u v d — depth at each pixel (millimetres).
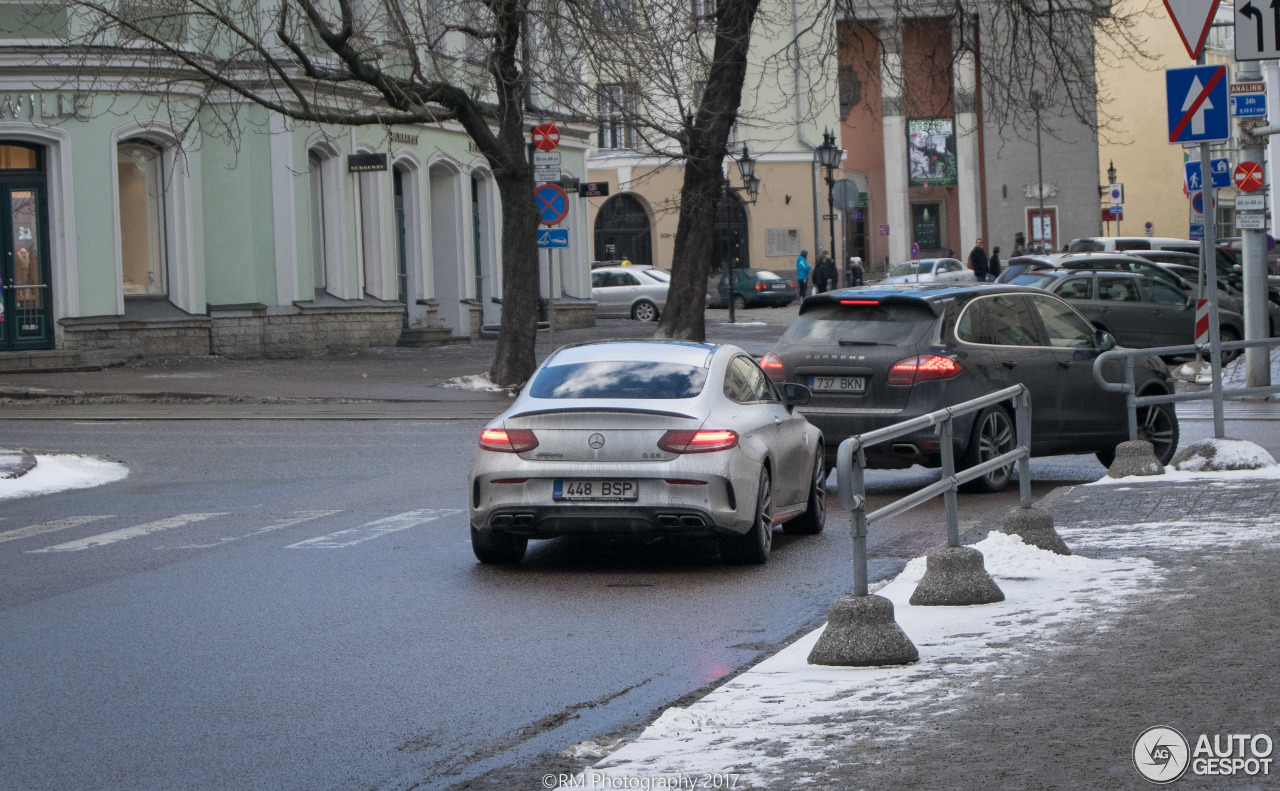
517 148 39656
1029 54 43094
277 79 47312
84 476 25438
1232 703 8734
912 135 115375
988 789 7402
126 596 15000
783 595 14562
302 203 49219
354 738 9672
